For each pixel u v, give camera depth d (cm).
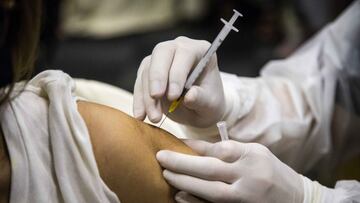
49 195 72
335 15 175
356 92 136
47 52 180
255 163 81
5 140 73
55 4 177
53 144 72
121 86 262
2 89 79
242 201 78
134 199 76
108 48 295
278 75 140
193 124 97
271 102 121
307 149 127
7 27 85
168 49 89
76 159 72
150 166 76
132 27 308
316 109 125
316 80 130
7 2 83
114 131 76
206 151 83
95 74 272
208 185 77
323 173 136
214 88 93
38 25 86
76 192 72
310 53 140
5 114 74
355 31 135
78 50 290
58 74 78
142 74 88
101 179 74
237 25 295
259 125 114
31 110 75
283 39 261
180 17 327
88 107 78
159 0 316
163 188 77
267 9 273
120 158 75
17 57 85
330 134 136
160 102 84
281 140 117
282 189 82
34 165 71
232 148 81
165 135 82
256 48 279
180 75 84
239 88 116
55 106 73
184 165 76
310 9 182
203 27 325
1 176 71
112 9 303
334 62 134
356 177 142
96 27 302
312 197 85
